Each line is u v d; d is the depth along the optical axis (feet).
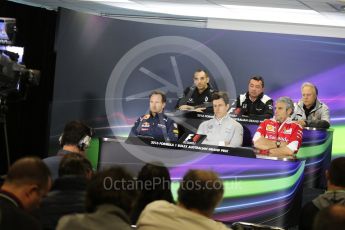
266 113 21.48
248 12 26.48
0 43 16.98
